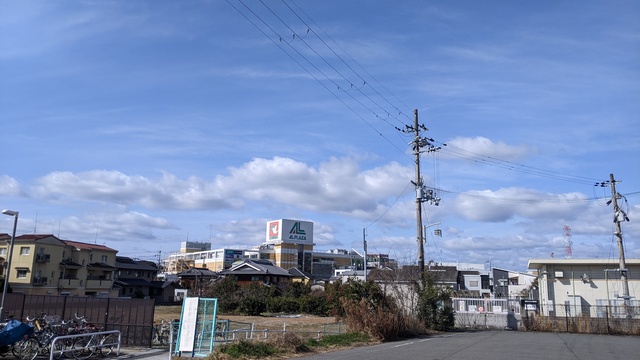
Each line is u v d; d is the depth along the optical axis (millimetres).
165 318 36406
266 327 29922
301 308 48062
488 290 69562
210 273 71438
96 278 59656
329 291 46031
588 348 17547
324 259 115875
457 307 31812
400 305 25203
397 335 21672
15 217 23125
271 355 15172
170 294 69375
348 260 118375
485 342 19688
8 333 13930
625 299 30312
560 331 28203
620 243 31266
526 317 29250
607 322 27469
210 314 15117
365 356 14828
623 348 17703
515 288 67375
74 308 20344
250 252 108812
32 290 51531
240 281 67438
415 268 29531
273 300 49781
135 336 19094
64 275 55750
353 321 21469
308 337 21031
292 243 106125
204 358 14312
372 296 23031
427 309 26812
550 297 37219
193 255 125938
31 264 51906
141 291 66250
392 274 28094
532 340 20984
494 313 29953
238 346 15203
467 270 75188
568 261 37000
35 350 15102
